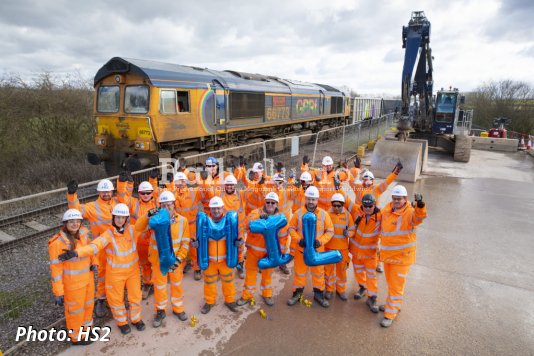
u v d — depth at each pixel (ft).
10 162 40.63
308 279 18.66
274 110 51.31
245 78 46.32
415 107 53.21
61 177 37.83
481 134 70.28
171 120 33.12
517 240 23.49
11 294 17.16
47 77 57.52
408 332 14.35
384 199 32.22
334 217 16.16
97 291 15.70
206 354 13.05
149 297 16.83
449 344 13.67
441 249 22.03
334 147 63.36
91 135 49.85
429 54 47.65
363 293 17.01
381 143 41.29
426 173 43.96
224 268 15.15
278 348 13.37
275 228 14.73
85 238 13.14
